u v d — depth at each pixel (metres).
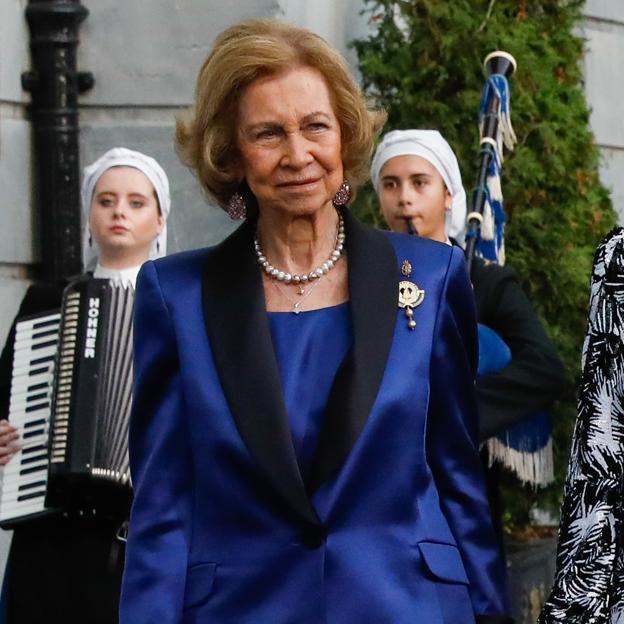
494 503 11.21
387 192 11.80
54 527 10.57
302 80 7.73
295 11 14.53
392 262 7.97
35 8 14.57
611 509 7.05
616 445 7.09
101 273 11.39
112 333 10.64
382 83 14.16
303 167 7.72
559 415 13.98
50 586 10.52
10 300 14.66
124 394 10.52
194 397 7.77
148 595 7.79
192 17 14.58
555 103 14.38
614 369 7.10
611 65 19.48
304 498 7.57
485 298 11.46
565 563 7.11
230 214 8.22
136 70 14.70
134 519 7.94
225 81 7.80
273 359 7.77
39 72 14.68
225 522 7.73
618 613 7.01
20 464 10.64
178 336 7.91
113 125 14.77
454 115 13.90
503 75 12.98
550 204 14.36
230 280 7.98
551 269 14.19
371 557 7.61
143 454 7.99
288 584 7.61
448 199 11.89
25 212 14.68
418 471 7.74
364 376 7.66
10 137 14.52
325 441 7.60
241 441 7.64
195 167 8.18
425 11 14.04
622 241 7.12
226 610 7.66
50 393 10.73
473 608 7.87
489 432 10.84
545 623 7.09
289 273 8.02
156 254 11.62
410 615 7.56
